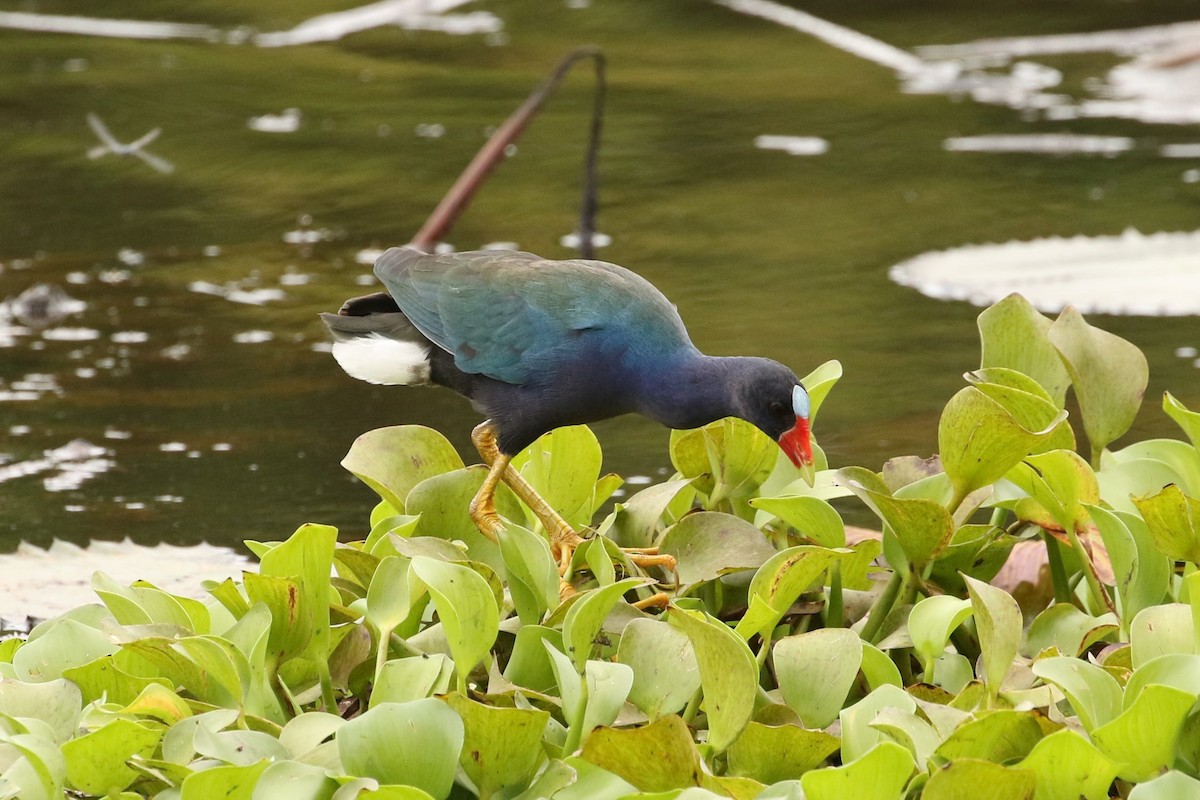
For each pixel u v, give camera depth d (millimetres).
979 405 6594
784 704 6152
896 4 29609
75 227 17953
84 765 5570
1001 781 5281
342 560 7098
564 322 9109
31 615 8891
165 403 13164
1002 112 22891
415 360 9719
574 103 23359
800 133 21875
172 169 19984
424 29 27844
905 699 5836
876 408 12500
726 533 7180
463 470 7449
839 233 17672
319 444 12281
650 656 6148
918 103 23375
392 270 9664
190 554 9969
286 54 25922
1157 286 15430
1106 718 5699
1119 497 7324
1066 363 7559
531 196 19062
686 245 17250
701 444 7809
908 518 6703
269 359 14250
